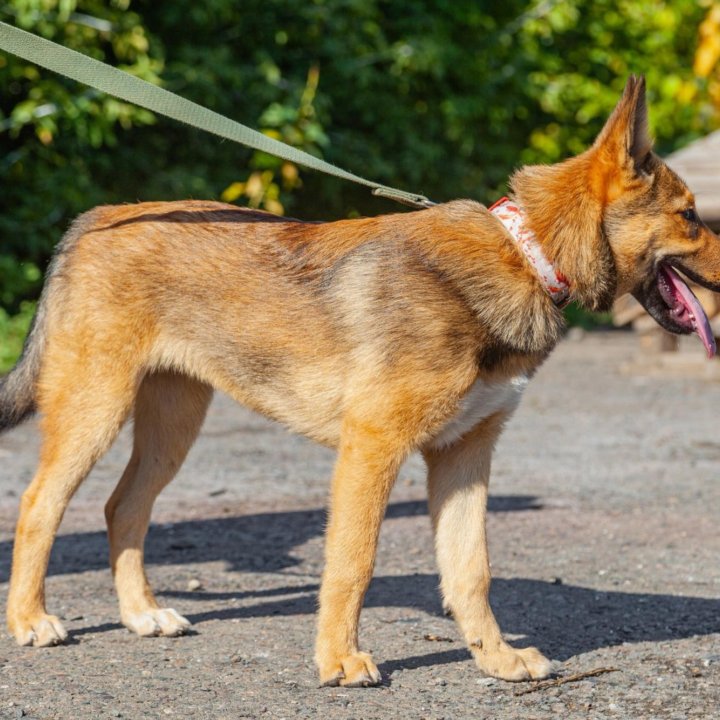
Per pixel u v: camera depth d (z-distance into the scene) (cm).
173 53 2228
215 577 880
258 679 651
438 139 2677
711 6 3212
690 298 699
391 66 2459
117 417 737
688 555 948
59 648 705
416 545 983
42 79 1994
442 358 648
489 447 693
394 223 693
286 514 1088
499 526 1046
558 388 1933
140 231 749
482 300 652
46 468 737
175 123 2223
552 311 668
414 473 1308
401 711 605
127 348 736
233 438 1473
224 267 727
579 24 2845
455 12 2583
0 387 787
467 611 674
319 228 724
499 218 677
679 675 663
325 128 2472
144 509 773
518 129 2881
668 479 1255
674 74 3203
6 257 1995
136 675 654
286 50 2398
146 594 755
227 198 2091
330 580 652
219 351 734
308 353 697
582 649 713
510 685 649
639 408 1725
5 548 936
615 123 673
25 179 2089
